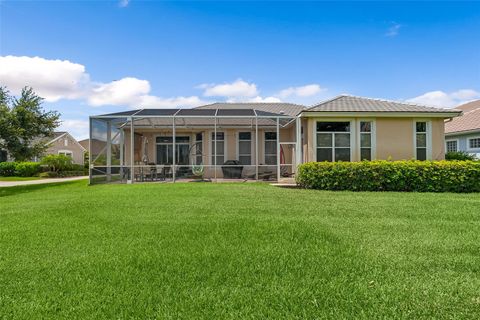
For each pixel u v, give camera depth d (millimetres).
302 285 3283
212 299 2977
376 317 2668
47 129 17828
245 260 3982
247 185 13109
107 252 4340
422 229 5566
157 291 3148
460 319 2650
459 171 11336
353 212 7113
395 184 11570
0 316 2709
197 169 16000
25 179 27250
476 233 5312
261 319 2633
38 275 3578
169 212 7156
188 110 17078
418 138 13883
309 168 12039
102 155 16156
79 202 8695
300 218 6438
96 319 2645
